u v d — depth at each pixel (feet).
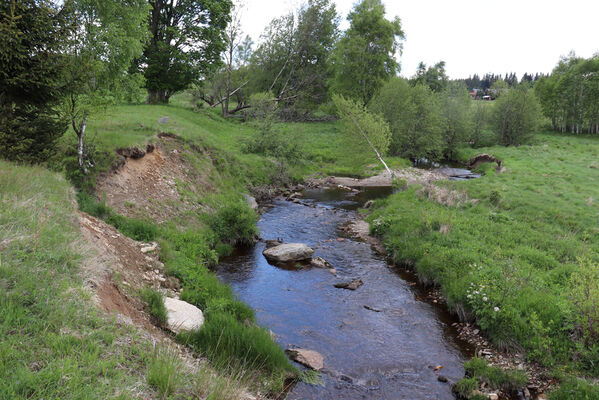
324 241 56.49
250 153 108.78
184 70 133.69
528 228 52.21
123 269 28.43
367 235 59.77
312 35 175.42
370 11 175.73
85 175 45.29
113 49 45.85
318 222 67.00
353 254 51.06
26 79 34.91
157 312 24.56
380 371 25.94
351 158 114.62
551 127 250.57
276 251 48.34
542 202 67.26
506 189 78.43
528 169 110.11
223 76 180.14
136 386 13.93
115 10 49.19
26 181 29.40
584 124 231.71
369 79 177.88
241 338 24.53
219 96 188.96
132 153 55.31
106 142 53.72
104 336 16.29
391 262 48.26
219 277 41.57
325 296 38.09
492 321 29.68
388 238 54.39
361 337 30.50
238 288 39.06
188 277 35.55
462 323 32.76
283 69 175.01
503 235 48.70
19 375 12.00
